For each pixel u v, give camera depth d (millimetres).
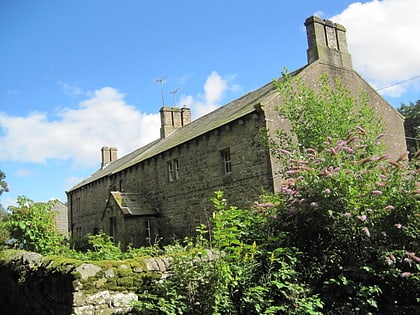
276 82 11461
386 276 5578
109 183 26422
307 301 5418
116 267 5242
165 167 19641
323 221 5957
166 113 26703
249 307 5273
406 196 5586
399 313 5469
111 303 5062
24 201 9750
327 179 5883
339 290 5723
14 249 9156
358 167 6078
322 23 16328
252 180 13930
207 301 5109
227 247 5641
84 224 30812
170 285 5270
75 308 4809
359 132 7047
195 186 17172
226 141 15391
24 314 6742
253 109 13812
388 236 5715
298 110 10688
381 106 17469
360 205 5652
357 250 5879
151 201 20688
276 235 6449
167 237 19016
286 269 5672
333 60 16203
